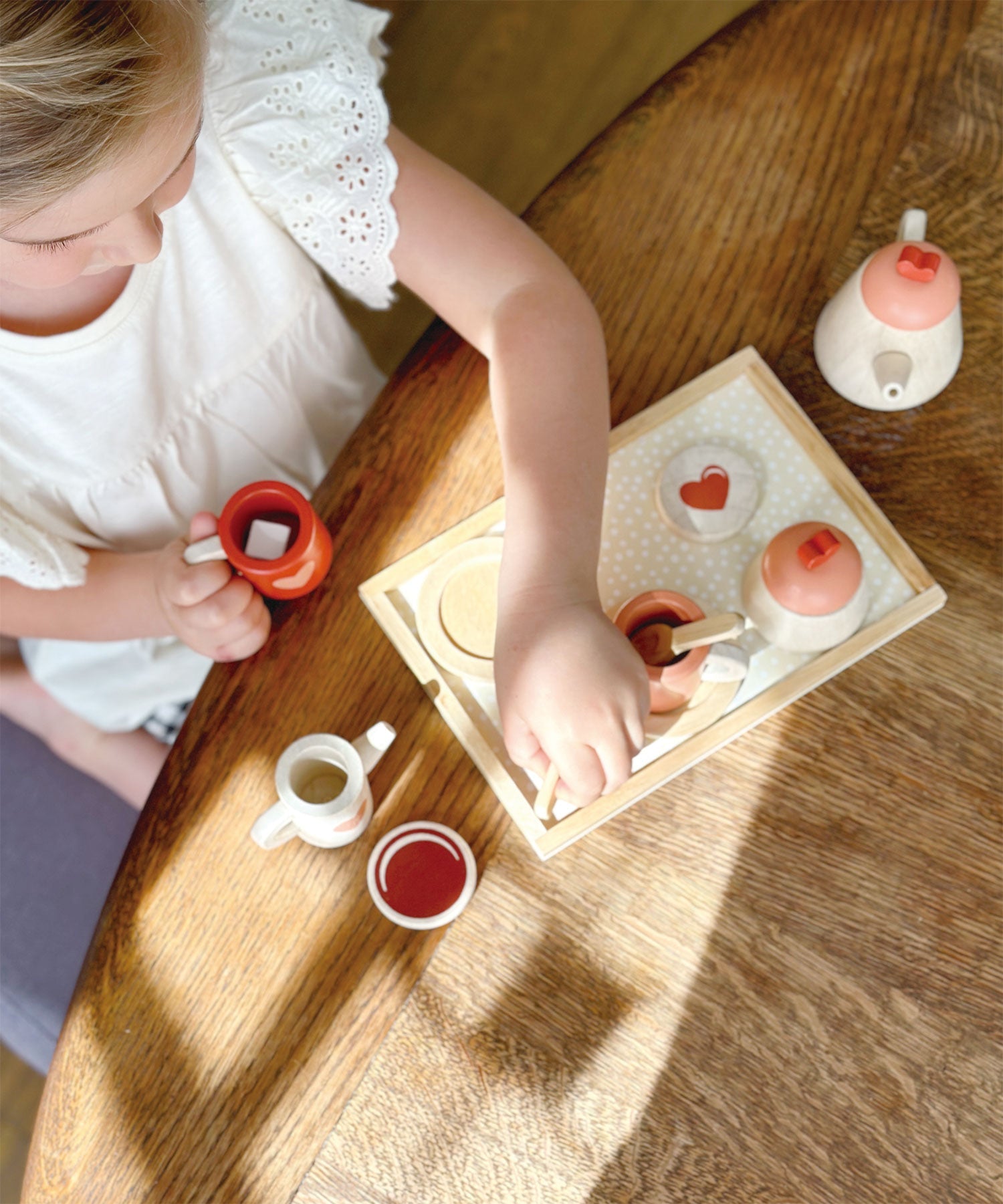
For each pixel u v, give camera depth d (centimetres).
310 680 71
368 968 64
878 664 69
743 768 67
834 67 82
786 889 65
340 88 78
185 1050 64
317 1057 63
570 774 62
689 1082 61
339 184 80
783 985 63
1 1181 138
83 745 108
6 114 47
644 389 76
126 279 80
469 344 79
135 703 109
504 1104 62
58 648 106
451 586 72
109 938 66
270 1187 61
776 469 73
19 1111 141
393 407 77
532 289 76
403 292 159
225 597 70
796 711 68
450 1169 61
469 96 169
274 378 99
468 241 79
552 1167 60
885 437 73
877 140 80
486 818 67
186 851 67
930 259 66
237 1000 64
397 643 70
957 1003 62
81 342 80
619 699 63
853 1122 60
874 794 66
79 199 52
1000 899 64
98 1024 65
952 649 69
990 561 70
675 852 66
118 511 95
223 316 90
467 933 65
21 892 96
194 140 58
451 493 74
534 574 67
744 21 84
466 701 71
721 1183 60
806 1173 60
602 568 72
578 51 169
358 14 82
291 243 92
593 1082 62
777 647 69
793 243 78
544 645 65
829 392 75
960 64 81
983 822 65
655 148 81
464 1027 63
